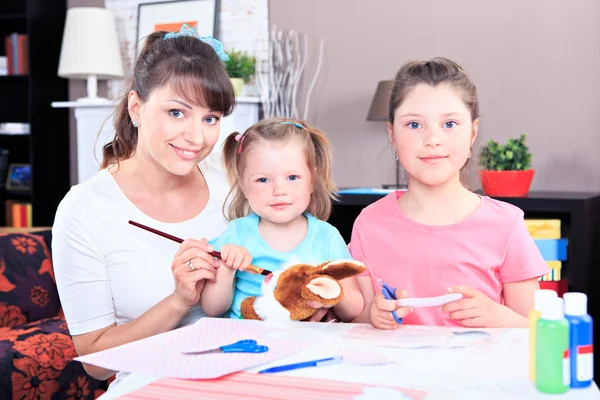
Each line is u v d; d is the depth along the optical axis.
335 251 1.27
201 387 0.74
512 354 0.85
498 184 2.68
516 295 1.27
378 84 3.10
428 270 1.28
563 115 3.07
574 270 2.51
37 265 2.48
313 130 1.32
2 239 2.45
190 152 1.15
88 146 3.76
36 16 4.07
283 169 1.21
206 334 0.96
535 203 2.57
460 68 1.27
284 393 0.71
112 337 1.15
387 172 3.41
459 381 0.75
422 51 3.32
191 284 1.10
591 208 2.63
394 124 1.27
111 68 3.75
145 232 1.27
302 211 1.25
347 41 3.48
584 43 3.02
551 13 3.06
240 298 1.22
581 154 3.05
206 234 1.32
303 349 0.88
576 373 0.72
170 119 1.13
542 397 0.70
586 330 0.72
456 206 1.30
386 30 3.39
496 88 3.18
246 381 0.75
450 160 1.21
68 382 2.03
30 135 4.06
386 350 0.87
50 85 4.17
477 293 1.06
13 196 4.40
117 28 4.00
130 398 0.71
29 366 1.95
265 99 3.54
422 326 1.00
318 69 3.54
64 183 4.26
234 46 3.71
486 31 3.19
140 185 1.30
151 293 1.25
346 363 0.82
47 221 4.16
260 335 0.95
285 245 1.26
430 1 3.29
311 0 3.53
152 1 3.87
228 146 1.35
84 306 1.22
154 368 0.79
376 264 1.32
